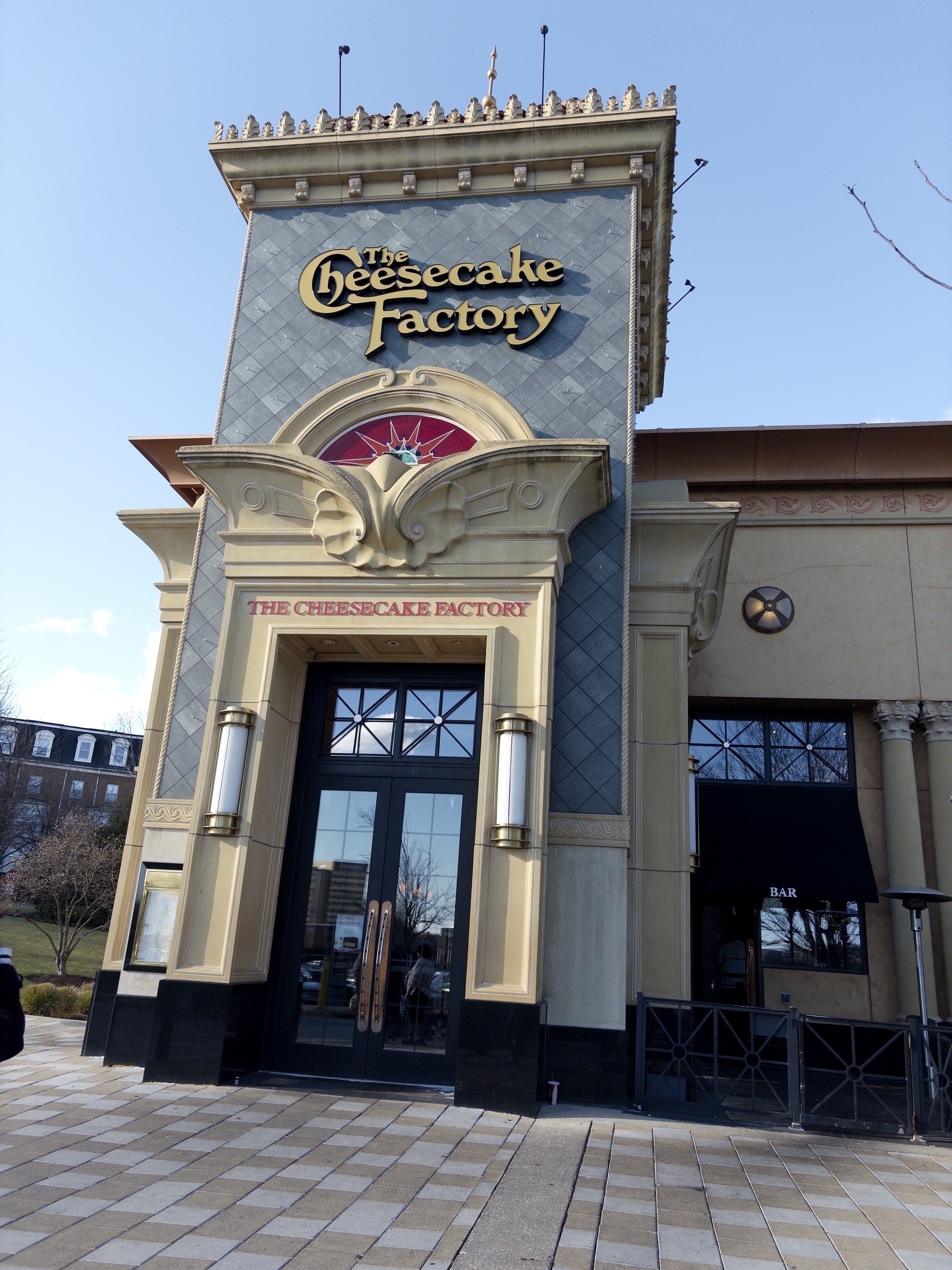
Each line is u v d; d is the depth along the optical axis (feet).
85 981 64.95
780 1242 16.24
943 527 47.67
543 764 27.66
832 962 43.37
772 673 46.73
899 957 42.37
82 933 84.07
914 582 47.09
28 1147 19.29
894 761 44.86
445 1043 28.99
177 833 31.96
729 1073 39.01
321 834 31.68
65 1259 13.64
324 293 36.81
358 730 32.71
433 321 35.32
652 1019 30.01
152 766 36.65
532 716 28.27
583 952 28.07
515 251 35.99
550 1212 17.04
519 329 34.96
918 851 43.37
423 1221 16.19
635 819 32.14
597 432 33.42
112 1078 27.27
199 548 34.60
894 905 43.19
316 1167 19.03
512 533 29.86
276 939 30.71
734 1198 18.69
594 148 36.35
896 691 45.68
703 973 44.09
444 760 31.83
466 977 26.76
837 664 46.50
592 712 30.35
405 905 30.55
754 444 48.70
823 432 47.70
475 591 29.78
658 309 45.60
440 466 29.81
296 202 38.37
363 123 38.52
